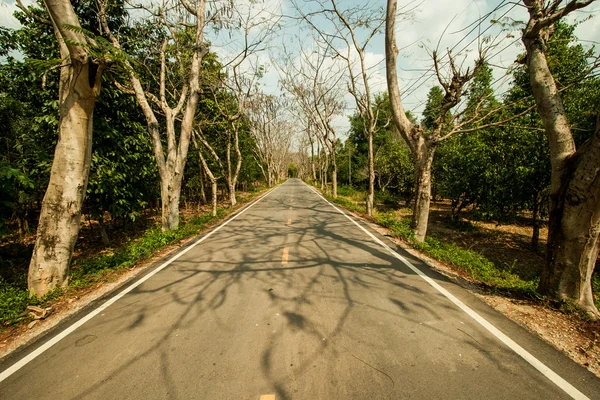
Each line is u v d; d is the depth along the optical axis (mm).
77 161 4730
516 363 2674
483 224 15422
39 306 4082
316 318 3562
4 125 8219
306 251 6672
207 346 3031
